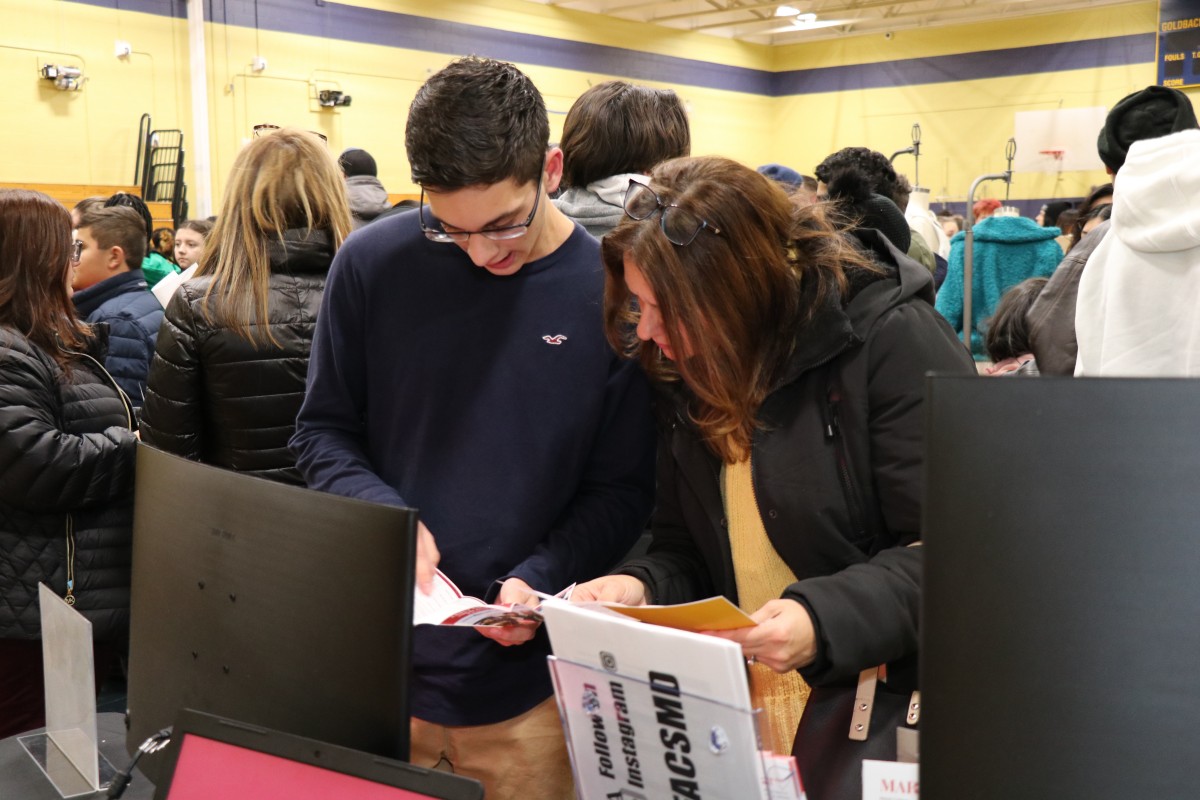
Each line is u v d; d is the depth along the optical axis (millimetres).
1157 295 1614
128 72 8242
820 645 988
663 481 1313
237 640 966
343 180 2021
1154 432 590
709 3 12633
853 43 14531
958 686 638
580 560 1352
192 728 899
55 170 7898
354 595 866
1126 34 12516
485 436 1345
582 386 1343
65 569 2025
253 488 951
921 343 1082
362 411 1471
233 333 1878
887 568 1038
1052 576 611
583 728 856
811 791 1101
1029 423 613
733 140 14781
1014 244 4188
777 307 1090
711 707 754
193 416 1944
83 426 2051
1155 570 592
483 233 1233
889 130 14391
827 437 1117
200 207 8672
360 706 872
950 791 645
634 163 1884
